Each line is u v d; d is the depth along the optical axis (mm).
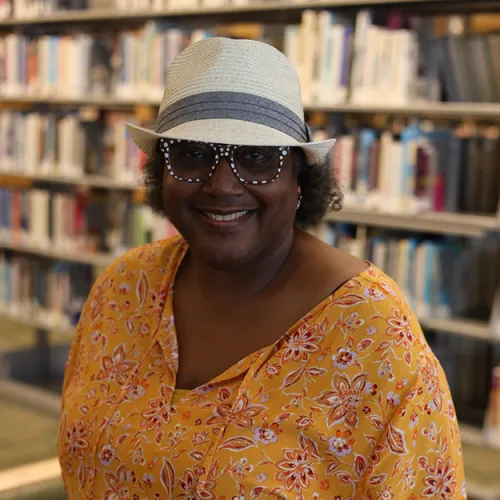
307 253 1188
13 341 5590
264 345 1162
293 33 3275
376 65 3082
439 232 3283
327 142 1122
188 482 1112
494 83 2924
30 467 1692
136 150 3996
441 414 1095
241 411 1121
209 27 3963
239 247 1145
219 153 1116
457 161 3070
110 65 4238
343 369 1096
